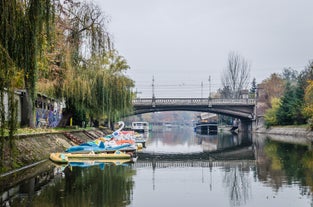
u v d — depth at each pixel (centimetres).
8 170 1955
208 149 4678
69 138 3769
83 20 2941
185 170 2608
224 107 8712
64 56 3188
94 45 2934
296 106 7681
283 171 2469
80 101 3944
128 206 1481
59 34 2862
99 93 4125
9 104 1389
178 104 8338
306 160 3056
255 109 8931
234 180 2142
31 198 1552
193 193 1769
